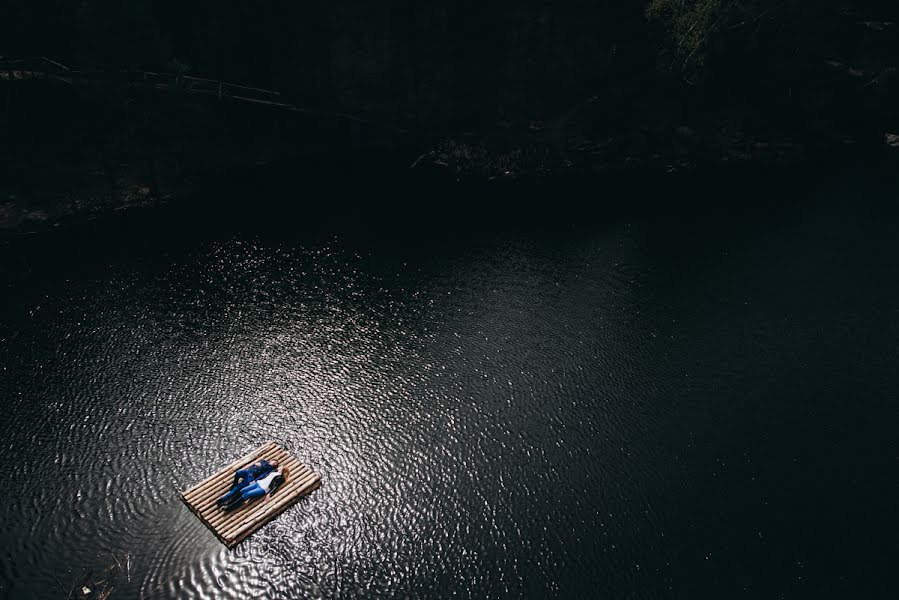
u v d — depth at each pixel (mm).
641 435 34156
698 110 70750
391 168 64438
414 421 34312
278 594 25531
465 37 64375
